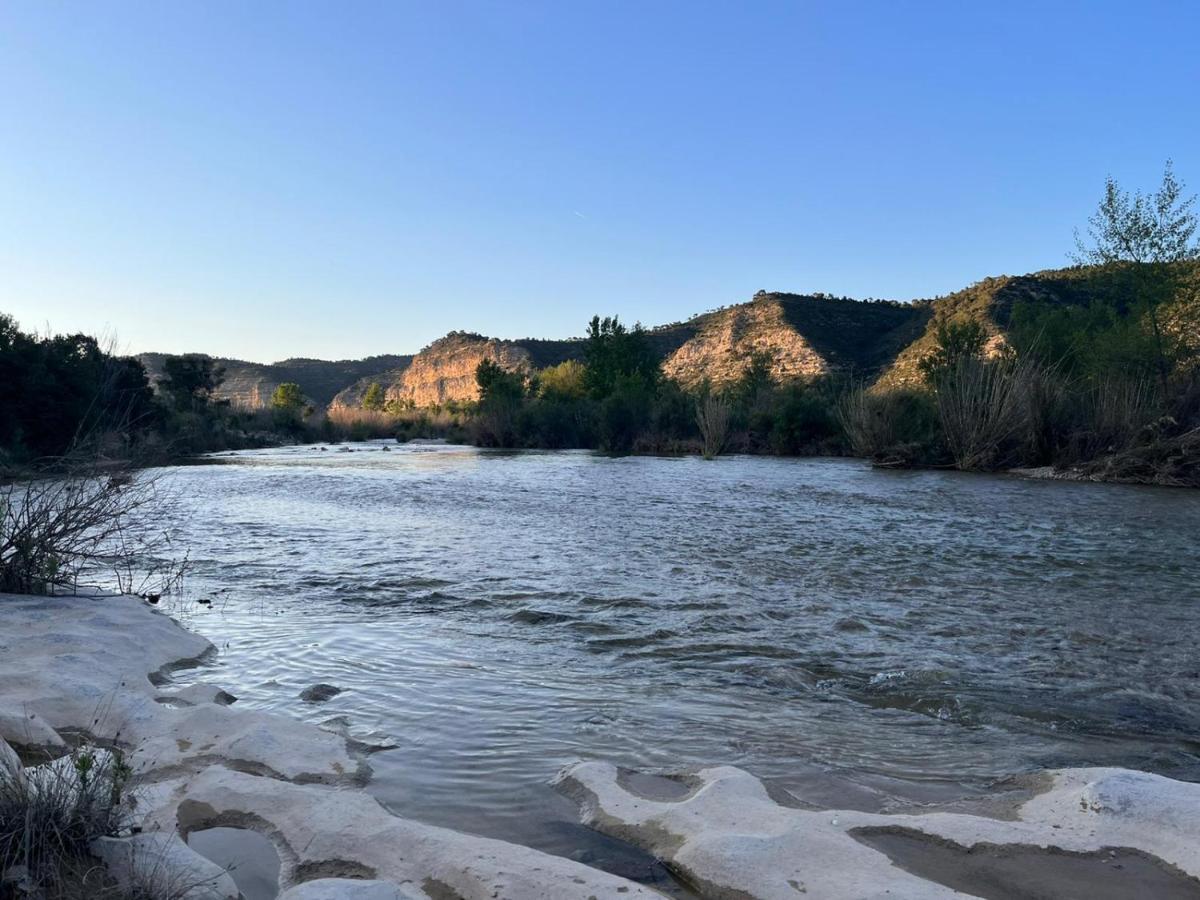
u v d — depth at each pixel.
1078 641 6.70
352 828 3.40
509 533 12.47
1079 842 3.29
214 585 8.80
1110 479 22.92
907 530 12.81
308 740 4.41
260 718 4.61
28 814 2.96
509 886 2.90
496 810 3.77
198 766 4.11
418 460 35.06
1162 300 29.41
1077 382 30.33
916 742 4.64
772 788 3.94
